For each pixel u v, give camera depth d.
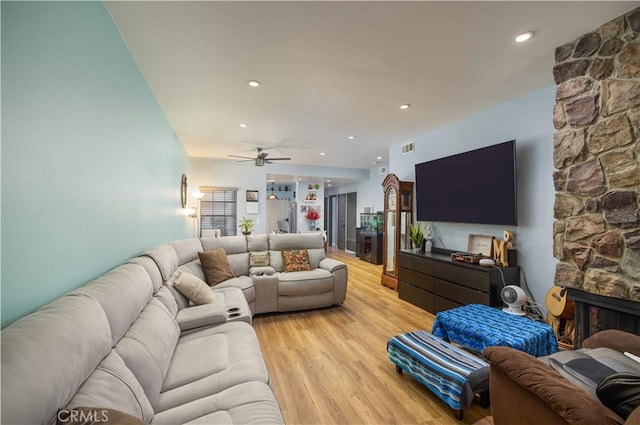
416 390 2.12
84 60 1.47
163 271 2.28
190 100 3.21
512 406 1.32
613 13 1.83
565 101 2.18
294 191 10.04
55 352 0.81
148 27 1.93
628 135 1.83
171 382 1.47
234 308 2.57
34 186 1.09
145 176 2.67
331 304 3.97
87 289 1.22
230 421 1.18
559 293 2.72
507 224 3.17
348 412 1.88
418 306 4.04
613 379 1.09
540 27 1.96
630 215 1.82
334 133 4.64
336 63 2.43
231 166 7.20
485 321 2.33
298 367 2.43
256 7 1.75
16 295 0.99
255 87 2.90
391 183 5.08
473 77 2.70
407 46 2.18
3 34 0.92
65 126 1.30
